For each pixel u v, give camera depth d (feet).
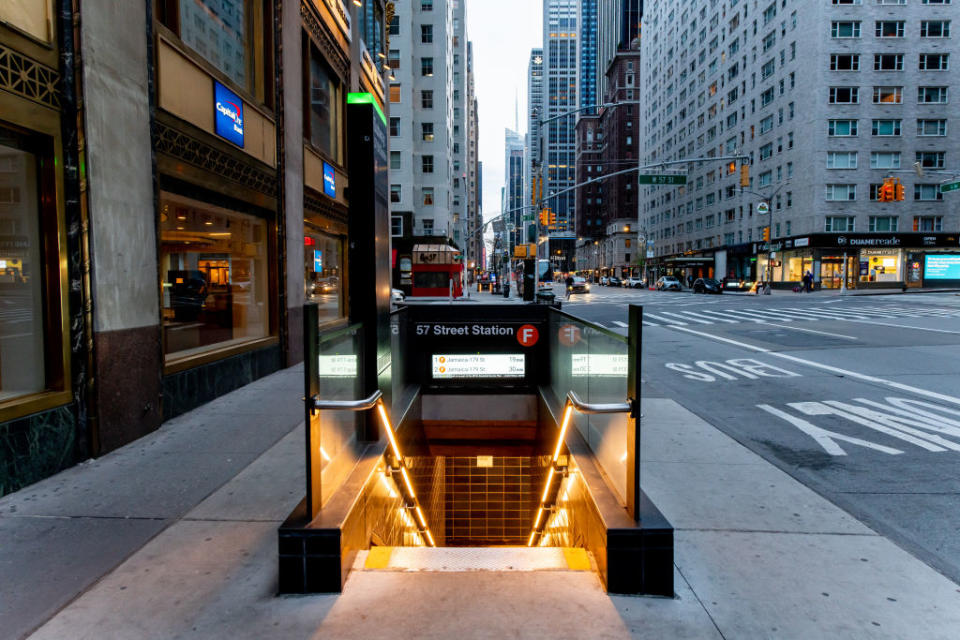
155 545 10.75
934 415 22.40
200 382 22.47
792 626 8.25
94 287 15.76
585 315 75.72
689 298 126.11
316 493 9.57
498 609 8.55
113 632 8.02
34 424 13.99
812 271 168.04
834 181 164.55
